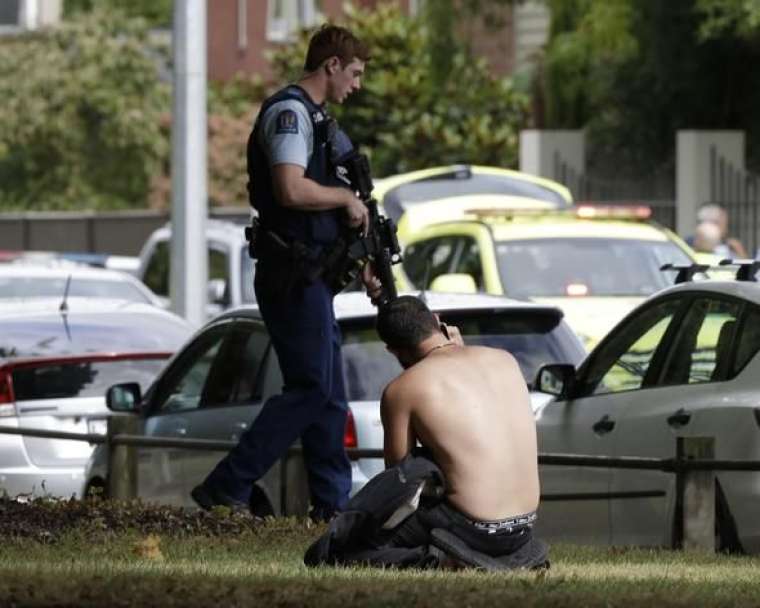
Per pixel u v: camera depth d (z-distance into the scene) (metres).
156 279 68.31
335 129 29.02
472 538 22.70
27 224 114.81
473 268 48.34
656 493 29.73
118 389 37.19
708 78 83.31
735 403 28.42
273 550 27.55
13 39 129.88
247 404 34.81
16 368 40.56
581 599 18.91
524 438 22.92
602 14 84.62
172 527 30.22
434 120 101.25
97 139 127.25
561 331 35.47
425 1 91.00
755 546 27.89
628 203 82.56
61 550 27.23
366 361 33.50
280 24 137.12
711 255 49.91
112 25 129.25
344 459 30.47
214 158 117.44
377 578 20.97
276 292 28.95
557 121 88.44
